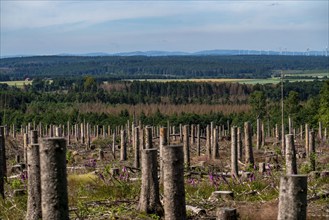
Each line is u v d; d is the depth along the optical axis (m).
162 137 18.16
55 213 7.39
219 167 25.03
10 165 27.80
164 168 8.71
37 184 11.56
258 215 12.05
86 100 114.56
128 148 42.28
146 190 12.23
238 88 138.25
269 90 117.62
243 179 18.83
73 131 71.56
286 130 61.16
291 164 15.29
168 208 8.66
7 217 13.40
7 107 94.06
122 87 143.38
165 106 111.06
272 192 15.75
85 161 30.27
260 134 40.56
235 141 20.52
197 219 12.28
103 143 50.91
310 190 15.68
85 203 13.66
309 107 63.50
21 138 51.31
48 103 103.56
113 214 12.40
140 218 11.88
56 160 7.39
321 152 31.14
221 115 81.25
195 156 34.91
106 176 19.11
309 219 12.02
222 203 14.08
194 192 16.08
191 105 113.44
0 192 15.06
